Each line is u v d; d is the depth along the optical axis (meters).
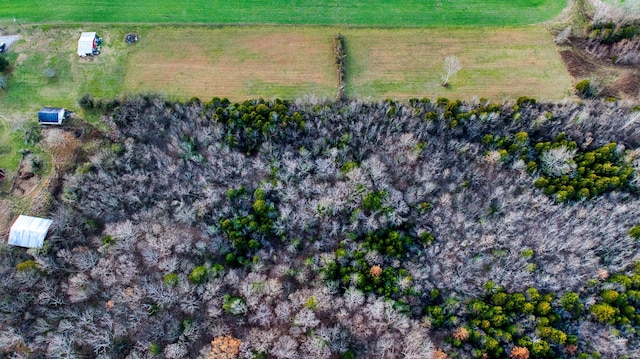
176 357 61.25
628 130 79.69
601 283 67.06
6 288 64.88
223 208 72.00
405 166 77.88
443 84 87.62
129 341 63.78
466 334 61.44
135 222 72.62
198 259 69.62
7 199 75.38
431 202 75.12
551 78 88.38
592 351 61.69
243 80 88.00
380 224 70.81
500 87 87.38
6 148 80.06
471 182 76.69
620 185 73.25
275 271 68.31
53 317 64.25
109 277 66.12
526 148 76.50
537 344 60.56
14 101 85.38
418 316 65.12
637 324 63.19
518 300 63.97
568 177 73.62
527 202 74.31
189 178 76.50
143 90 86.69
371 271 66.00
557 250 70.44
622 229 71.00
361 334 63.56
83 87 87.06
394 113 80.94
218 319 64.75
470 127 79.44
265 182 74.25
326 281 65.62
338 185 74.56
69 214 71.75
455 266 69.88
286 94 86.56
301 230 71.94
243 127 79.19
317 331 62.12
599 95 85.81
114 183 74.94
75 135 81.38
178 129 81.06
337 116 80.81
